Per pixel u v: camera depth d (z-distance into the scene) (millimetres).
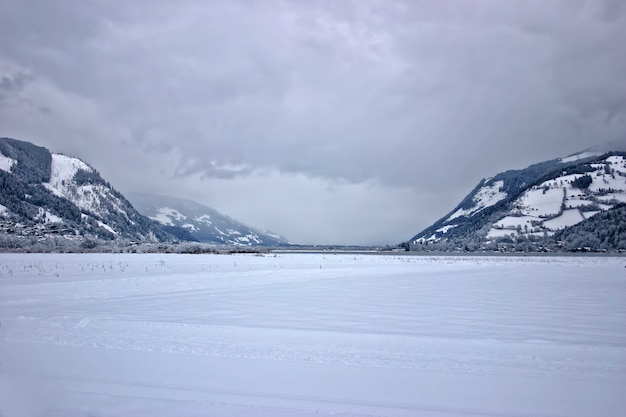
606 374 8281
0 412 6426
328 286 25938
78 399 6953
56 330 11953
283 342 10773
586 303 18688
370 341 10898
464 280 31812
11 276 29328
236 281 28172
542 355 9617
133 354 9609
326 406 6660
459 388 7484
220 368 8594
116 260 51719
